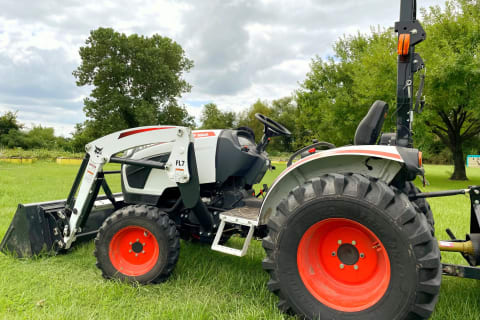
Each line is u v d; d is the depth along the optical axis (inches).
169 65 1309.1
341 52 824.3
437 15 528.7
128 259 101.0
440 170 864.3
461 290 91.9
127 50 1165.7
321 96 808.9
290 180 85.7
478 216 76.6
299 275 74.6
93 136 1194.0
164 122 1269.7
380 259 71.8
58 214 113.5
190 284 95.7
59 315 75.5
